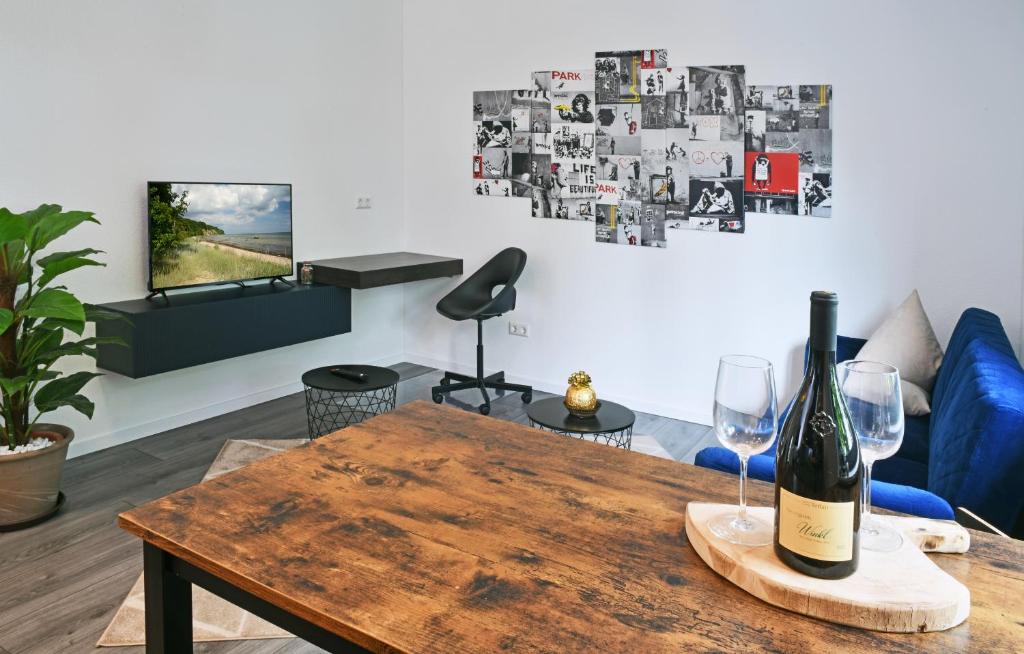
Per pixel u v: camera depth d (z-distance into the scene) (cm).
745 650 95
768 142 416
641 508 134
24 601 258
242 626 246
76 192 374
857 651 95
